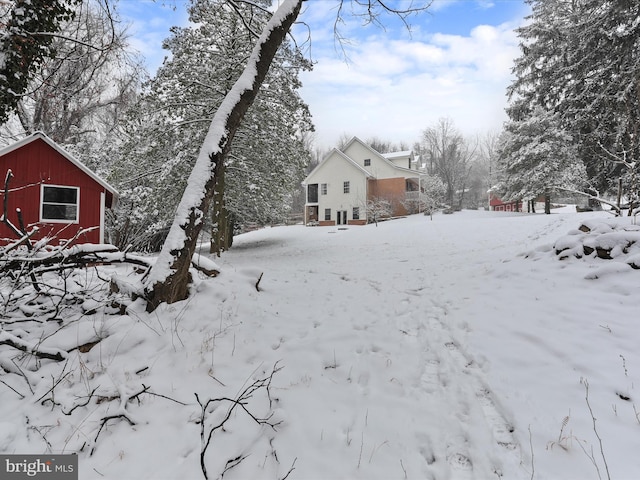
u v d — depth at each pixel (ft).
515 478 6.51
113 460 7.49
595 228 19.44
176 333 12.36
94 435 8.18
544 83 85.76
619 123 58.03
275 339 13.24
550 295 15.06
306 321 15.30
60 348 11.26
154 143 40.91
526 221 57.72
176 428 8.35
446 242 46.29
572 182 72.69
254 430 8.31
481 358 11.09
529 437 7.46
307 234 81.61
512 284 17.88
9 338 10.78
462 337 12.84
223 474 7.06
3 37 17.44
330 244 58.08
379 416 8.59
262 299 17.39
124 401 8.77
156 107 39.88
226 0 22.66
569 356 10.23
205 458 7.45
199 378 10.33
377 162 112.57
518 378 9.70
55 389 9.64
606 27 63.62
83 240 36.29
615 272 14.97
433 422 8.29
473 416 8.41
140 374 10.39
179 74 39.83
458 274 23.52
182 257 14.76
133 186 46.16
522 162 83.30
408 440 7.76
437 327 14.28
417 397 9.33
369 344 12.77
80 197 36.50
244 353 11.89
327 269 30.50
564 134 76.33
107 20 25.90
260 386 9.08
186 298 15.17
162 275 14.30
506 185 92.68
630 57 60.54
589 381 9.02
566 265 17.85
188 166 42.19
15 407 9.08
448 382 10.00
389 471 6.95
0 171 32.65
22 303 13.66
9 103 18.74
